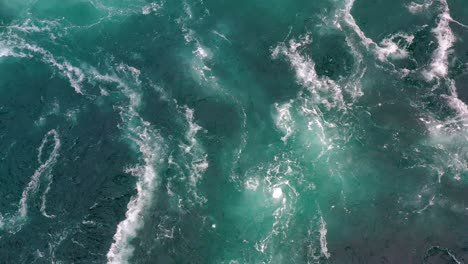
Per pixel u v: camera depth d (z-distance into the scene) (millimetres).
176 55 126125
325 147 110188
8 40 132875
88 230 100062
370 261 95062
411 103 115375
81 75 124438
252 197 103812
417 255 95188
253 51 125812
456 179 104188
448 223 98750
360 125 112938
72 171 107875
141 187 105500
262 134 112375
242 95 118312
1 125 115000
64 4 139875
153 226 100312
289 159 108688
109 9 138000
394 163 107188
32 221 102000
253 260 96250
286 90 118812
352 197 103188
